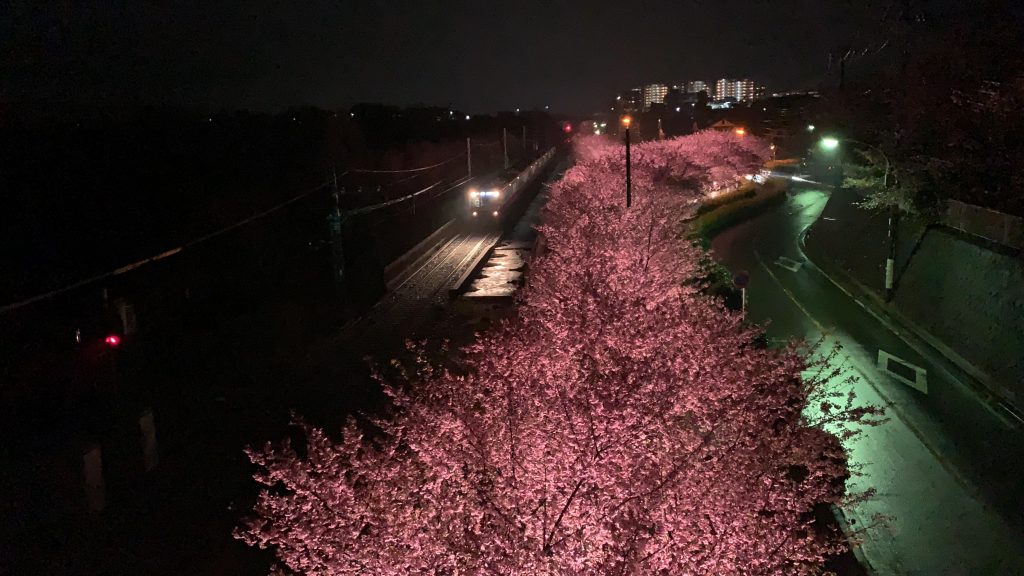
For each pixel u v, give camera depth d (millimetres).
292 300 16938
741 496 4211
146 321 13375
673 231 15969
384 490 4148
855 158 21625
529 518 3967
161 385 11664
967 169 14656
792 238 26438
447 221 32312
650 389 4934
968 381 11250
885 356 12758
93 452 7953
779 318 15750
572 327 6336
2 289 12023
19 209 15359
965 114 14500
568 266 10875
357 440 4418
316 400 11812
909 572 6617
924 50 16234
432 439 4340
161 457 9516
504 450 4293
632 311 7008
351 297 18750
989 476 8188
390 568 3834
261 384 12617
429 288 20734
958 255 13484
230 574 6797
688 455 4414
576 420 4406
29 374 9914
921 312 14305
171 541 7387
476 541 3947
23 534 7211
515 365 5156
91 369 9758
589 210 17625
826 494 5102
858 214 20625
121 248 15297
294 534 3953
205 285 15977
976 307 12188
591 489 4137
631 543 3857
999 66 14195
